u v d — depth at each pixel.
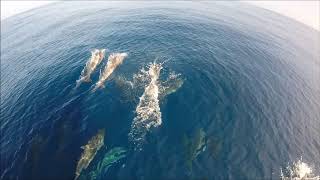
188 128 22.19
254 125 23.52
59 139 22.66
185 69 29.09
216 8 57.12
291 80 31.94
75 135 22.56
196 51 33.16
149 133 21.75
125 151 20.56
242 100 25.84
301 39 48.53
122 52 33.28
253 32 44.25
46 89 28.91
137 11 51.28
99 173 19.33
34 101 27.83
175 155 20.14
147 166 19.55
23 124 25.55
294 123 25.27
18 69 37.09
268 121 24.36
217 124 22.86
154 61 30.52
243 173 19.56
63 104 25.98
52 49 39.88
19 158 22.53
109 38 38.41
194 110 23.84
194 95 25.47
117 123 22.84
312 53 43.28
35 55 39.66
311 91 31.41
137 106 24.12
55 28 50.78
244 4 67.31
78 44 38.78
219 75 28.67
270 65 33.72
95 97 25.58
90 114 23.94
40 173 20.72
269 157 21.20
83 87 27.33
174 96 25.14
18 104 28.42
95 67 29.58
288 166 20.97
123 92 25.72
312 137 24.42
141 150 20.58
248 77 29.52
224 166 19.70
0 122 26.84
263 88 28.47
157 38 36.66
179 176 18.92
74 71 30.64
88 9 60.88
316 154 22.73
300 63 37.81
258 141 22.23
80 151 21.30
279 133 23.56
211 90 26.34
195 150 20.42
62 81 29.39
